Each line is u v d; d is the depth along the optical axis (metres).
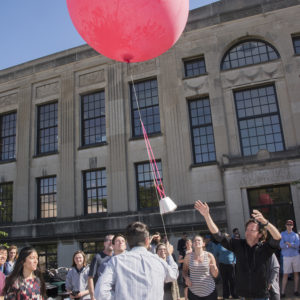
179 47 18.58
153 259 3.12
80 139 19.75
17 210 19.94
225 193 15.80
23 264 4.46
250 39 17.75
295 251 10.23
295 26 16.83
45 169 20.03
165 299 7.13
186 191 16.69
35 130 20.98
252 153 16.52
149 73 18.95
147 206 17.58
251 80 17.00
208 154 17.19
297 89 16.08
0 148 22.00
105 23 4.84
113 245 5.61
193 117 17.88
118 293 2.86
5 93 22.41
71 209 18.66
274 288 5.67
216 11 18.30
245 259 4.68
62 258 17.98
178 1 4.87
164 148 17.72
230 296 10.68
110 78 19.66
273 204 15.47
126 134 18.64
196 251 6.39
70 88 20.47
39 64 21.64
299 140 15.52
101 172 18.97
